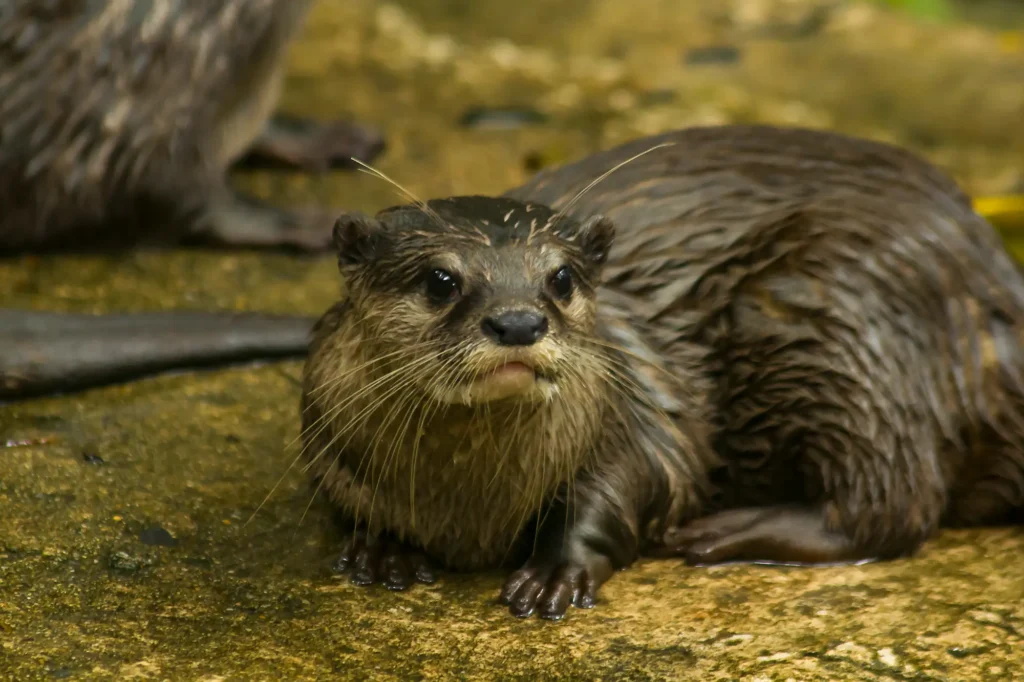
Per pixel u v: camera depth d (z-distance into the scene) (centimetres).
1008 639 610
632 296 703
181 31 1015
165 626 609
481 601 643
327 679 574
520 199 743
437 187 1212
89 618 611
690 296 704
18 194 998
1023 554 698
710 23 1756
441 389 589
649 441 678
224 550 672
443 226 618
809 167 743
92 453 756
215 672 576
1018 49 1658
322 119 1345
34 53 980
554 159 1270
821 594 652
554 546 651
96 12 992
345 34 1580
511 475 631
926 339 693
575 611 632
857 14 1761
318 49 1532
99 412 809
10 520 677
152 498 712
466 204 642
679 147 756
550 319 590
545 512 656
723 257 704
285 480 741
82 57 991
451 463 627
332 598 638
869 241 698
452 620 625
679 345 704
